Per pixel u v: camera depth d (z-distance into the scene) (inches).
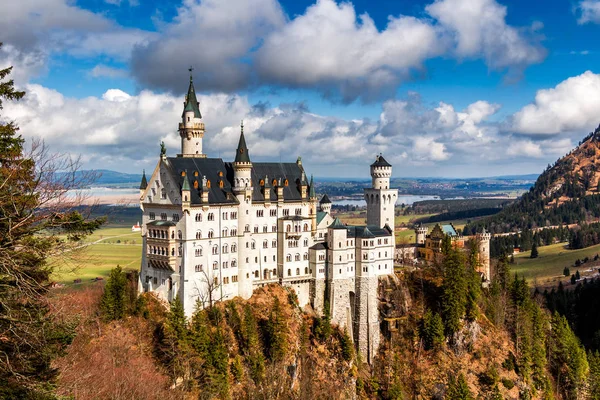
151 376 4955.7
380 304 6983.3
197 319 5418.3
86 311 5497.1
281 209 6697.8
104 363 4783.5
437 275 7322.8
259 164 6879.9
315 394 5831.7
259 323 6063.0
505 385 6446.9
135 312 5753.0
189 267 5767.7
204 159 6363.2
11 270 2144.4
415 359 6638.8
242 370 5472.4
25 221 2263.8
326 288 6840.6
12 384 2249.0
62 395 2795.3
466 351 6688.0
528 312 7288.4
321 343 6338.6
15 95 2618.1
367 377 6427.2
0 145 2529.5
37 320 2274.9
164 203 5969.5
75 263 3083.2
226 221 6141.7
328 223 7214.6
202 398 5029.5
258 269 6555.1
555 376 7253.9
